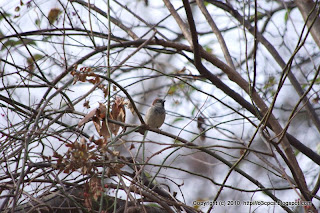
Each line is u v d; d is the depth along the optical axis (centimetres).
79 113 807
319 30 1084
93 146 667
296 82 1141
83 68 771
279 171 828
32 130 703
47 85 820
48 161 710
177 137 807
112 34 1044
